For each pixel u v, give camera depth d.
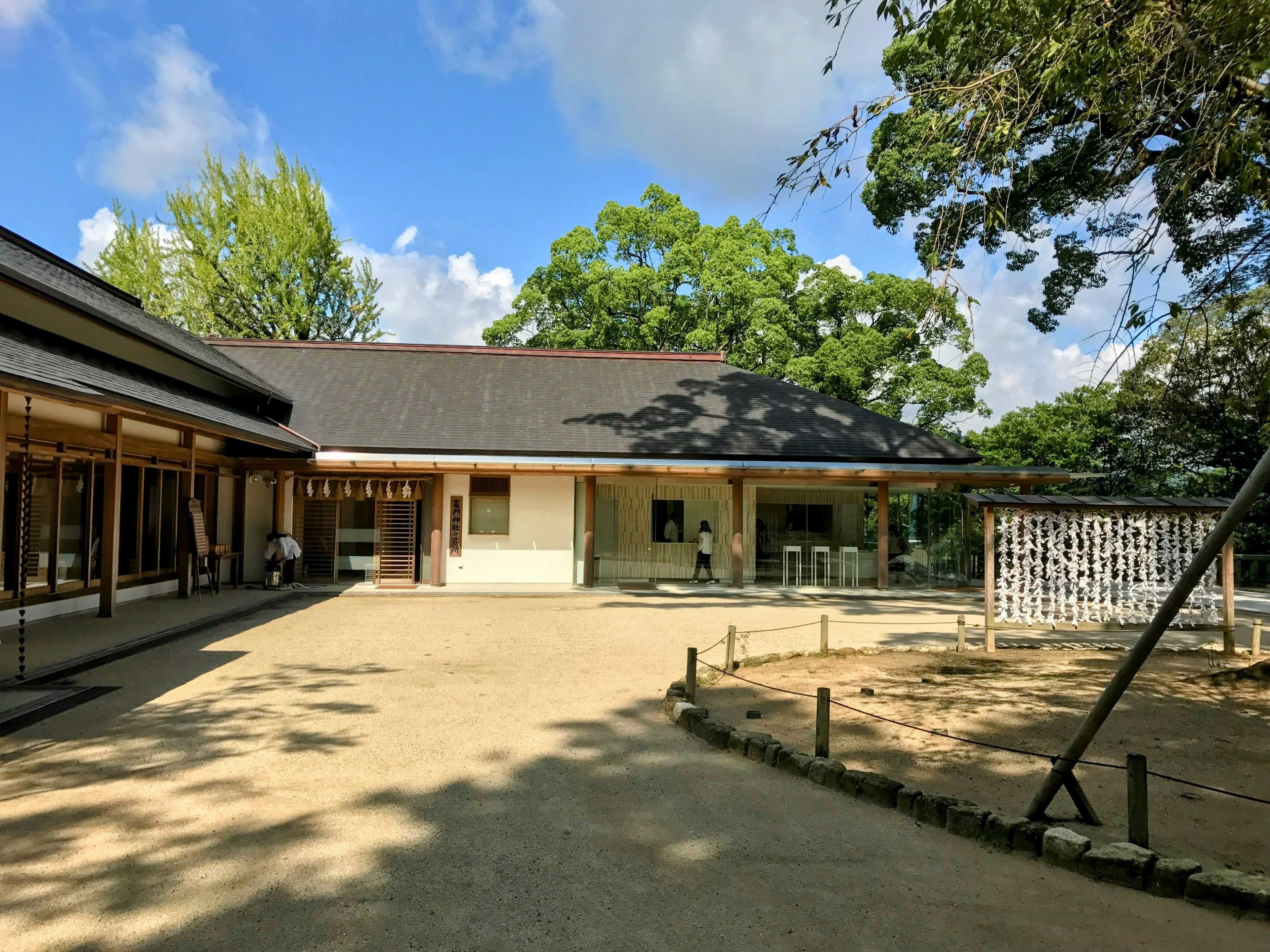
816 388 26.05
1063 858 3.73
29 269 10.27
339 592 15.59
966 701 6.95
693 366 22.47
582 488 18.05
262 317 31.09
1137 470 21.56
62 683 7.29
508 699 6.89
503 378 20.80
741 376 21.97
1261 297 7.24
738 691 7.35
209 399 14.27
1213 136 5.65
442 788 4.64
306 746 5.43
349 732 5.78
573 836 3.99
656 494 18.34
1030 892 3.48
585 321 28.80
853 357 25.12
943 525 18.50
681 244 27.77
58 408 10.38
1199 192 7.82
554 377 21.08
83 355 10.48
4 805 4.30
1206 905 3.36
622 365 22.28
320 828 4.04
